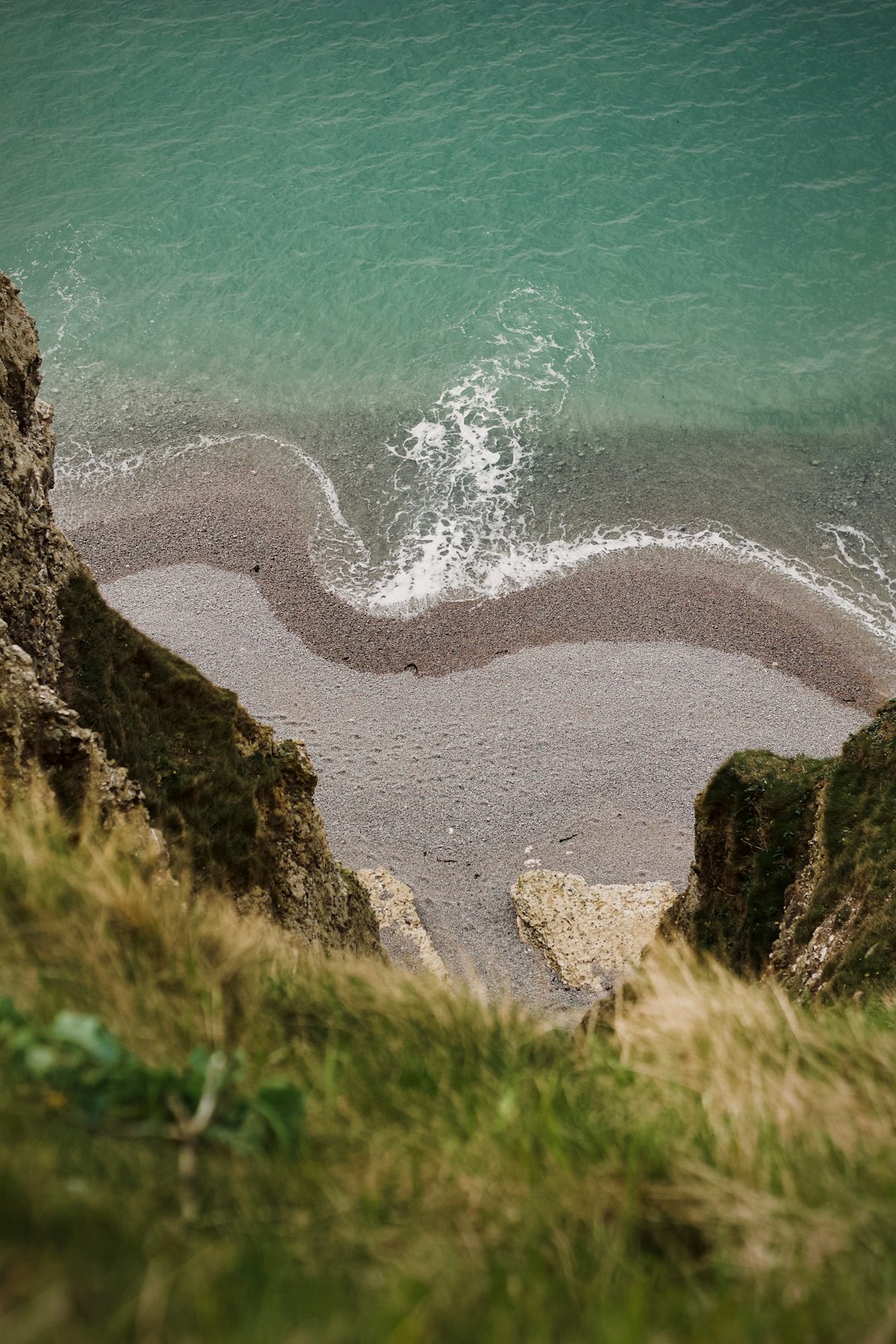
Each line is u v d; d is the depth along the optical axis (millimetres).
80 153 87812
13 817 6914
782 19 96812
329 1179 3635
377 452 65375
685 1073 5738
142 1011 4633
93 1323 2424
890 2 97938
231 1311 2660
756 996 6848
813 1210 3871
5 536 20344
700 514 61594
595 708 52812
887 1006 9406
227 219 81125
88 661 22344
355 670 54500
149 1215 3068
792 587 57750
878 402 67500
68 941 4891
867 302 73875
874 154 84062
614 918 43375
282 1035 5266
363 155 85938
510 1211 3684
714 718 52219
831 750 50781
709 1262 3676
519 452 65188
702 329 72375
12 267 77625
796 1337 3027
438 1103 4707
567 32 96812
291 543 60250
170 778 22078
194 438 66438
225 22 100750
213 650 54875
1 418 21031
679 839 47844
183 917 6039
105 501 62594
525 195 81750
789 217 79688
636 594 57594
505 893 45781
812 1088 5230
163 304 75312
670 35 95688
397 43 97000
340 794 49406
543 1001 40906
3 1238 2674
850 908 20781
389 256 77750
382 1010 5930
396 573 58844
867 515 61219
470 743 51531
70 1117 3449
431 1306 2791
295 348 72062
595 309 73625
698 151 84625
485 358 70875
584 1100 5004
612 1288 3303
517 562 59375
